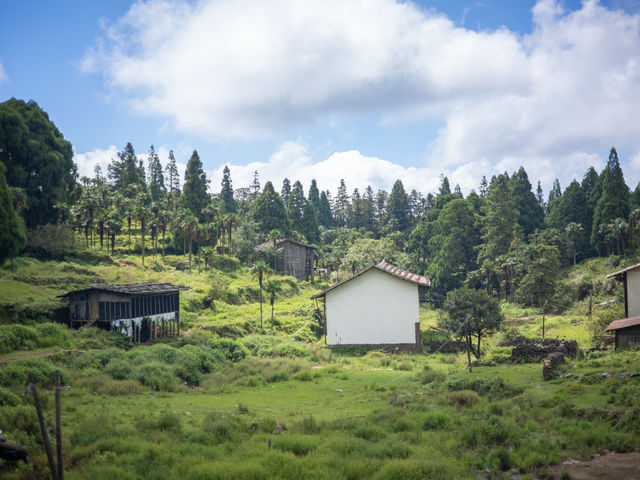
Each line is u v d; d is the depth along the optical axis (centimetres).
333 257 13075
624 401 2333
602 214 11812
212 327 6344
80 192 10950
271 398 3469
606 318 5312
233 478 1628
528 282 9719
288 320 7556
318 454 1923
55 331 4503
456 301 4603
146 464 1783
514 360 4169
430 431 2286
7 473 1661
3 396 2445
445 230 12719
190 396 3481
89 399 2884
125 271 8600
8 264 7025
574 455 1844
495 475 1731
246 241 12256
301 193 16762
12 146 8800
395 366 5091
